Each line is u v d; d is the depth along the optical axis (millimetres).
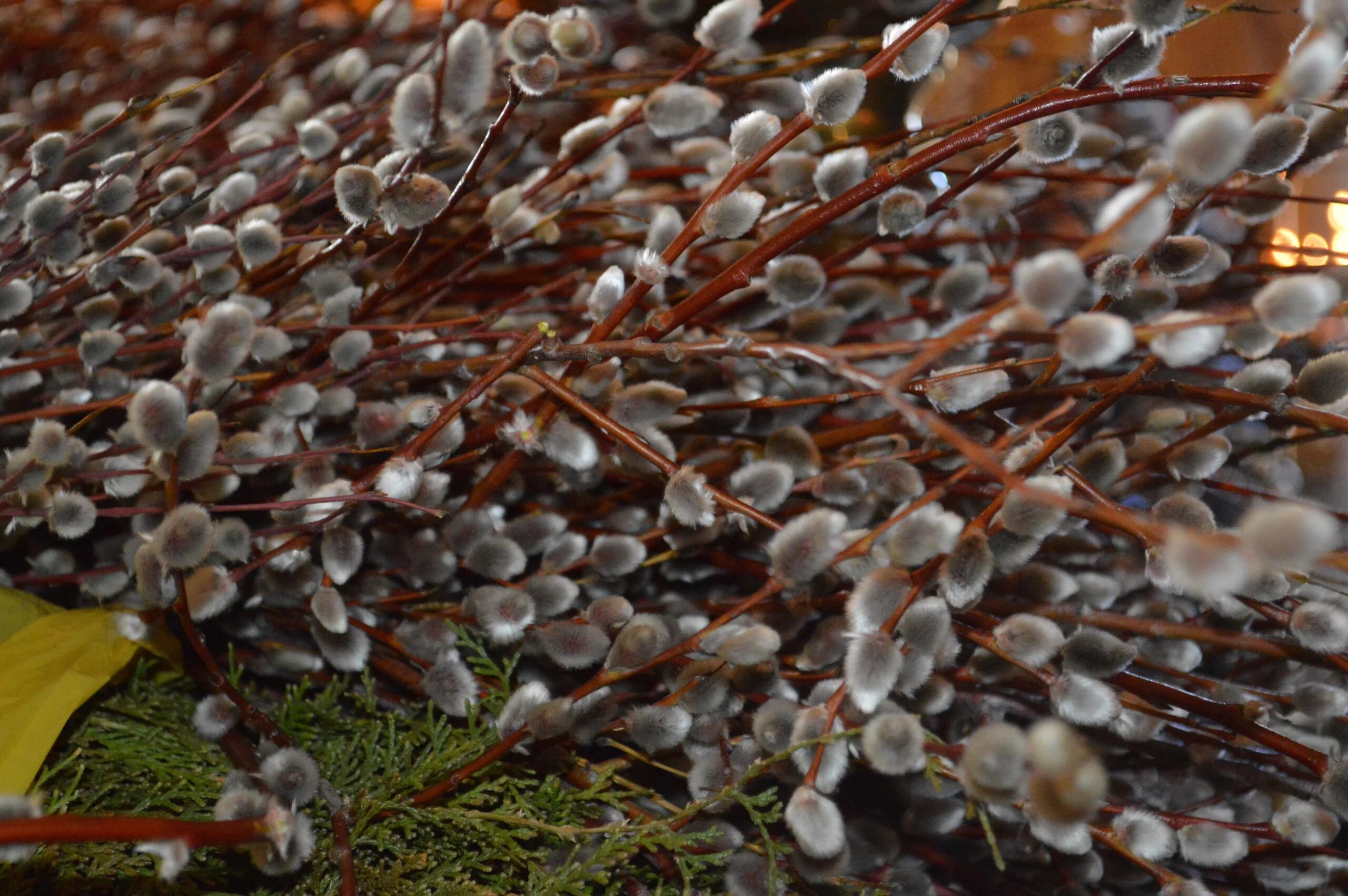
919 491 789
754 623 803
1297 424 794
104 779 788
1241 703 790
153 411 729
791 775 761
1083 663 761
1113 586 815
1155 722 791
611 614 783
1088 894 815
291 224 910
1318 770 754
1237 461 862
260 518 860
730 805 779
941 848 839
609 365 796
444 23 773
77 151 839
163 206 827
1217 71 1050
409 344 823
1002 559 757
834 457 841
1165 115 1061
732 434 858
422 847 786
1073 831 734
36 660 778
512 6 1045
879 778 821
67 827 667
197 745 800
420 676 821
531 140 947
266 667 842
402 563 834
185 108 915
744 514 766
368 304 840
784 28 1164
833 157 786
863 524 813
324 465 807
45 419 819
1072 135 772
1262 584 756
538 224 843
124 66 1015
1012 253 937
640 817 785
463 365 809
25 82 1032
